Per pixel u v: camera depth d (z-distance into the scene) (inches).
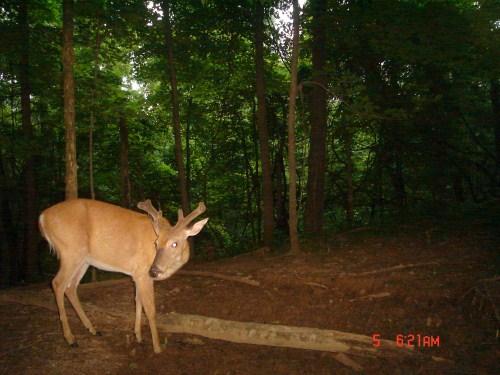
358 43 384.2
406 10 353.1
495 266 229.6
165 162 723.4
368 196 551.8
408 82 469.7
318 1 358.3
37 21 447.5
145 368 156.7
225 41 497.7
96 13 336.8
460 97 442.9
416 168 510.3
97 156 601.0
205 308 214.7
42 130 527.2
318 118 384.2
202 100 602.2
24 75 415.5
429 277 222.2
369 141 579.5
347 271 244.7
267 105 582.2
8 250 490.3
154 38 435.5
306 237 370.6
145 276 175.3
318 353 162.2
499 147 473.7
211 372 151.8
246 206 685.9
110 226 179.2
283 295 222.8
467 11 374.0
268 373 148.5
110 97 407.5
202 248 526.3
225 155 647.8
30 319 206.1
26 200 467.5
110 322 199.0
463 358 147.3
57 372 150.9
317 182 387.2
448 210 427.5
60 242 179.6
